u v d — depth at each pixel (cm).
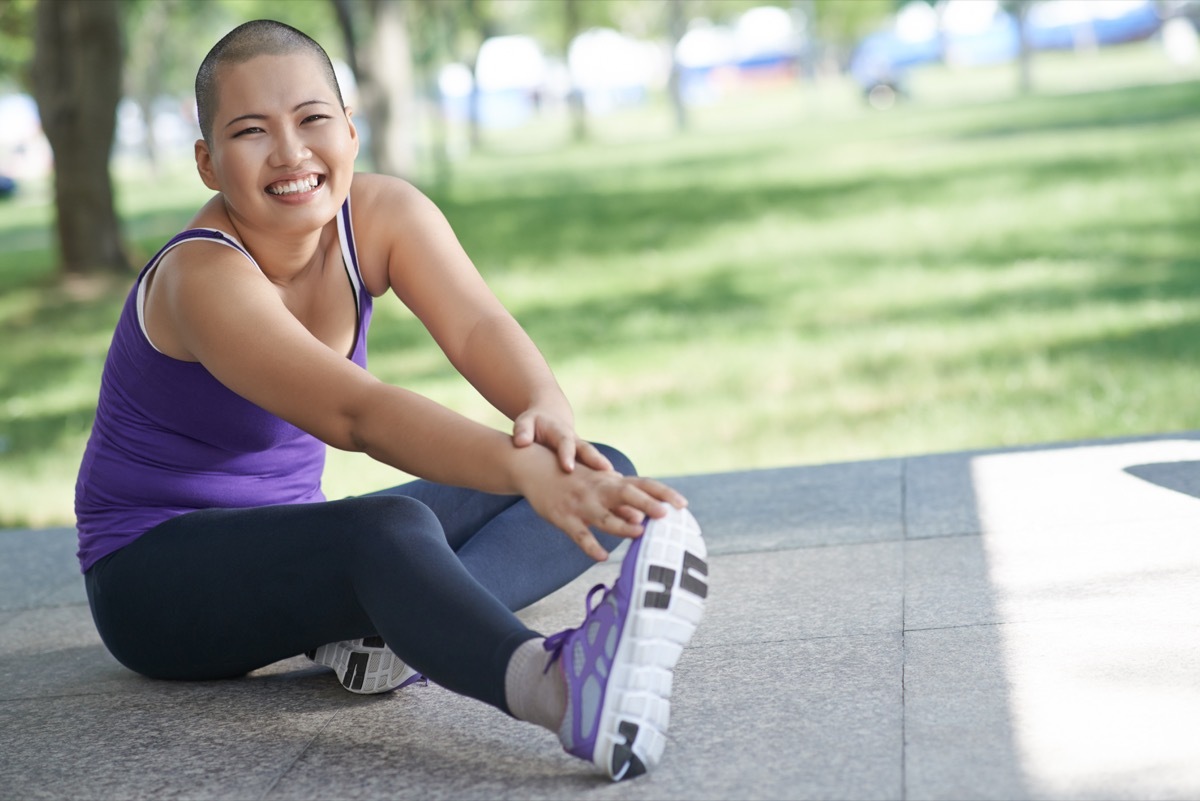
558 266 1466
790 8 6575
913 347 884
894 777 235
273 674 328
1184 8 5225
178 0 4534
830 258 1342
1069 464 458
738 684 289
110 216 1552
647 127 5091
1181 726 244
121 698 318
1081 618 306
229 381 266
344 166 279
